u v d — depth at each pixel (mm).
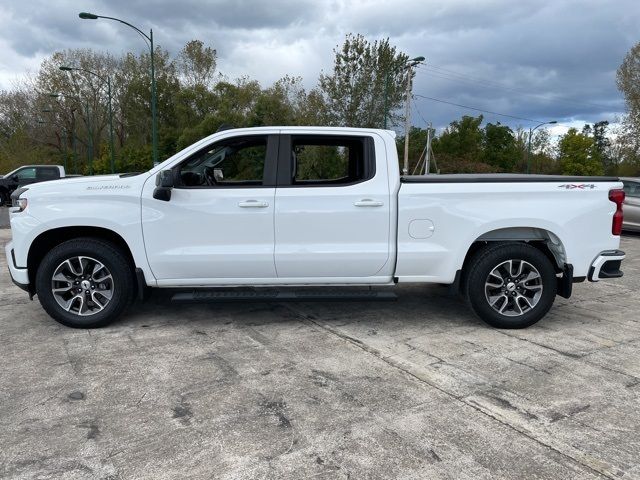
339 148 5098
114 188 4570
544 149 70812
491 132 57938
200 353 4180
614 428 3021
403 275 4707
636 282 7039
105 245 4629
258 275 4664
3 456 2723
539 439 2900
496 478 2543
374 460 2693
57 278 4656
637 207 12406
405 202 4586
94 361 4008
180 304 5586
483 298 4715
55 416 3148
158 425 3043
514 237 4805
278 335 4637
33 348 4289
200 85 36281
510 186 4605
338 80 33750
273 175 4621
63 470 2605
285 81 33875
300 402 3334
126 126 46781
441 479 2533
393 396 3420
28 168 20547
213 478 2539
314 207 4559
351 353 4191
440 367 3906
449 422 3086
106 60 46844
